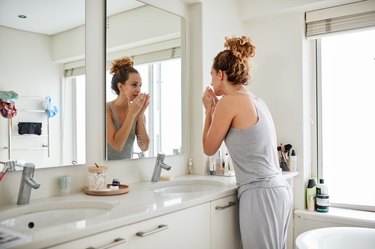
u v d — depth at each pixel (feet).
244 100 5.48
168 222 4.49
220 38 8.13
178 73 7.40
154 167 6.72
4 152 4.56
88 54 5.60
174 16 7.32
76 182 5.43
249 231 5.52
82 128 5.51
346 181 8.47
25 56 4.79
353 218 7.48
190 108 7.75
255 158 5.50
